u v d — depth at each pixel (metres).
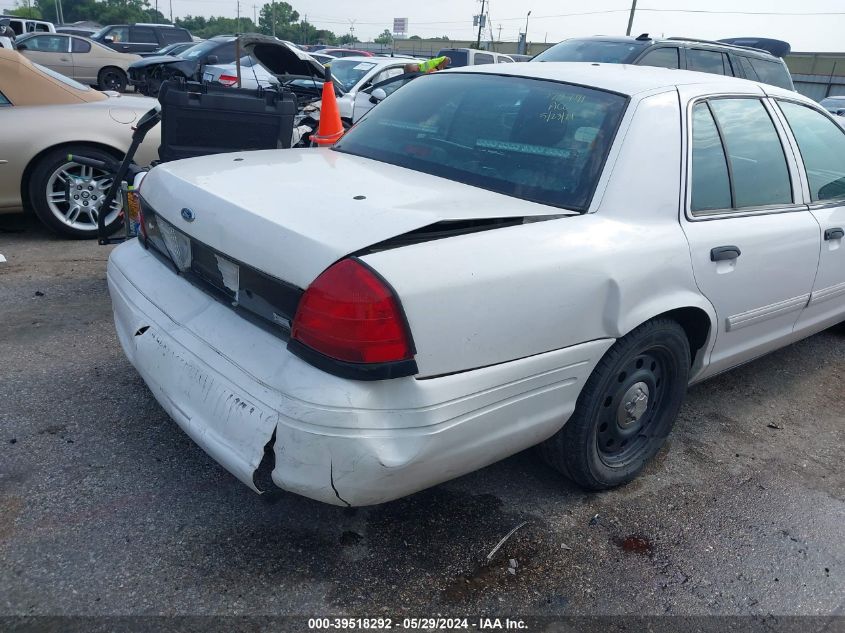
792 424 3.77
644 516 2.88
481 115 3.06
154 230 2.85
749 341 3.42
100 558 2.39
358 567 2.46
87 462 2.88
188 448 3.02
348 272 1.99
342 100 9.02
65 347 3.84
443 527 2.70
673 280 2.74
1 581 2.26
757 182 3.32
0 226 6.05
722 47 8.45
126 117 5.68
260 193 2.44
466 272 2.14
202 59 10.58
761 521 2.92
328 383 2.01
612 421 2.88
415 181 2.68
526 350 2.31
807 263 3.52
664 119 2.87
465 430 2.19
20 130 5.32
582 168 2.69
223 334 2.31
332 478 2.04
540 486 3.00
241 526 2.60
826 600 2.53
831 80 36.59
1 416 3.13
